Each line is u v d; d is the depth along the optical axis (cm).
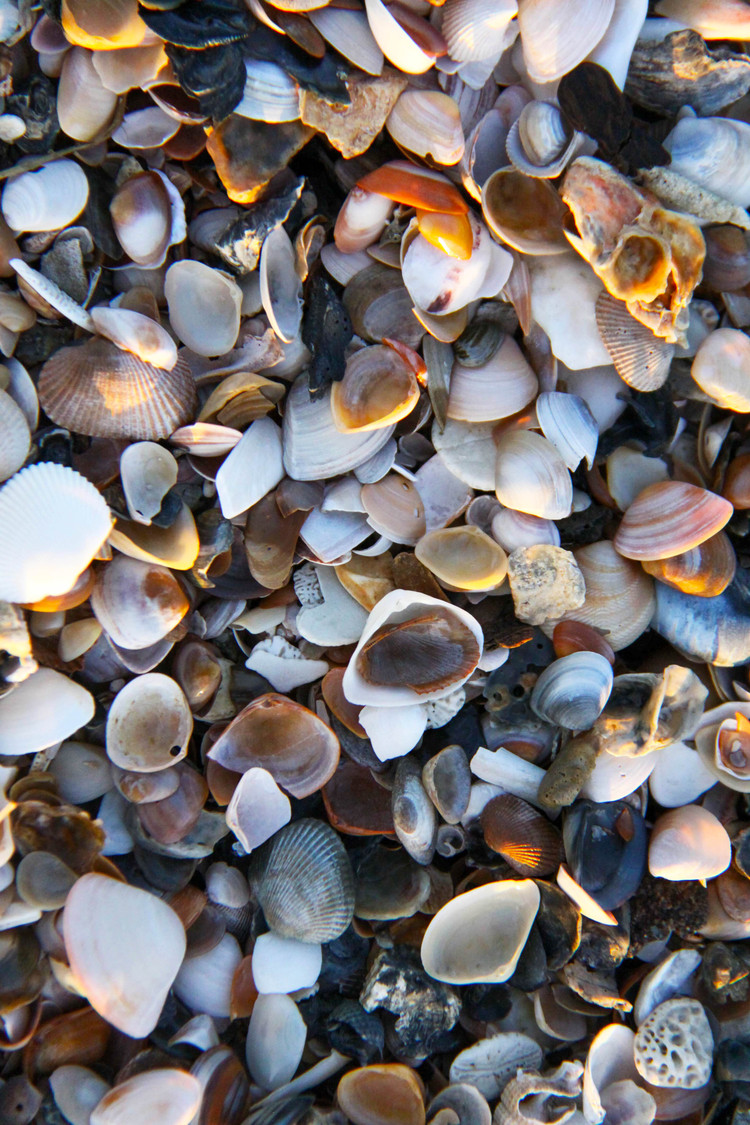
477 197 32
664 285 31
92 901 32
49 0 30
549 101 32
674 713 33
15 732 32
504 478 33
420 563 33
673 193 32
